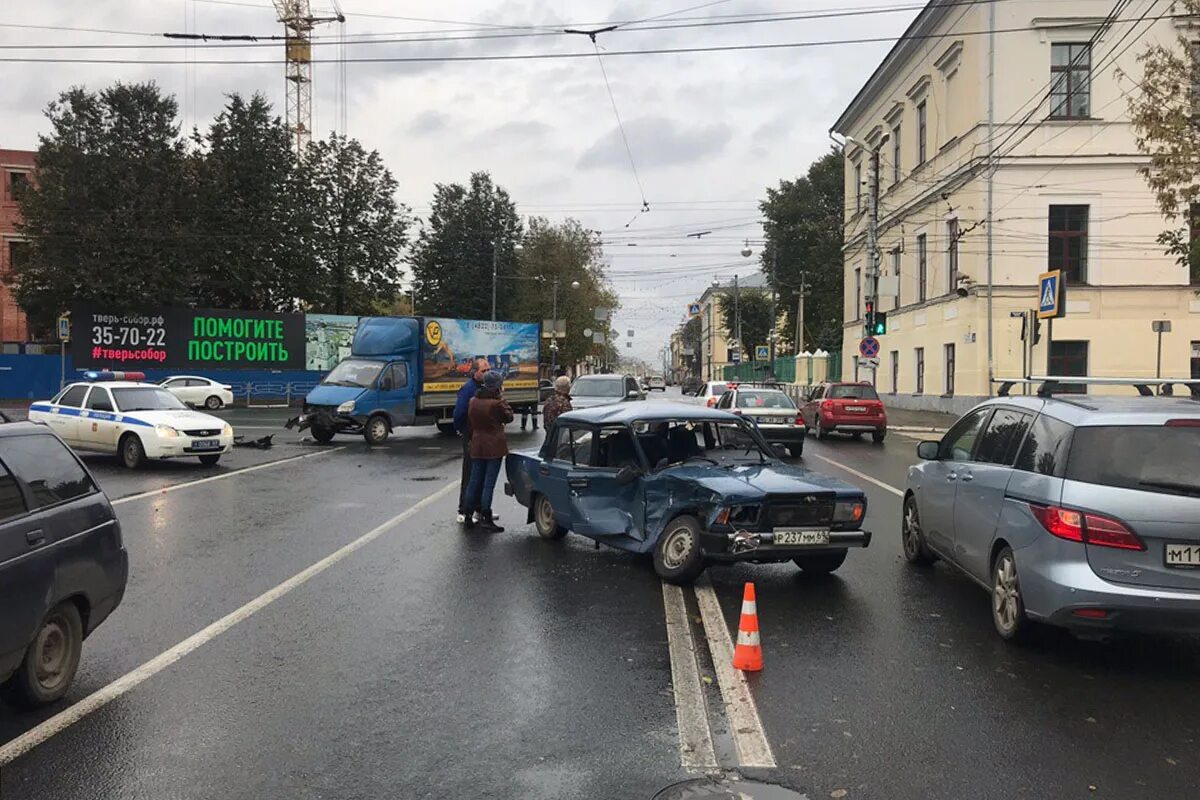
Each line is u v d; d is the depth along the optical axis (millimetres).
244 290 47656
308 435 23719
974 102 29531
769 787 3719
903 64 36906
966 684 4953
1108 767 3910
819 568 7508
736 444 8336
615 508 7957
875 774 3838
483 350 24922
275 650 5535
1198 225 15711
